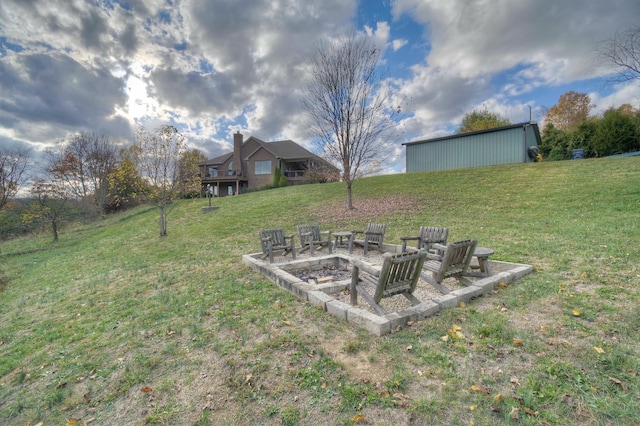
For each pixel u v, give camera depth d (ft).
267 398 7.39
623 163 40.01
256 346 9.84
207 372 8.77
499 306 11.66
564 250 17.87
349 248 25.75
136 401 7.79
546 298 11.85
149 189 40.98
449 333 9.70
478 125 119.75
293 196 58.44
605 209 25.95
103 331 12.73
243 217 44.55
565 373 7.38
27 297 20.94
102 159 89.15
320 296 13.02
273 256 23.20
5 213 66.80
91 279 23.21
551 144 83.76
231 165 114.52
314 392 7.43
